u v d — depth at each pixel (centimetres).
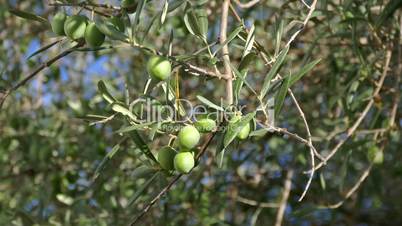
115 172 150
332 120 147
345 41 140
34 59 170
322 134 143
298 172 166
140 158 95
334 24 127
